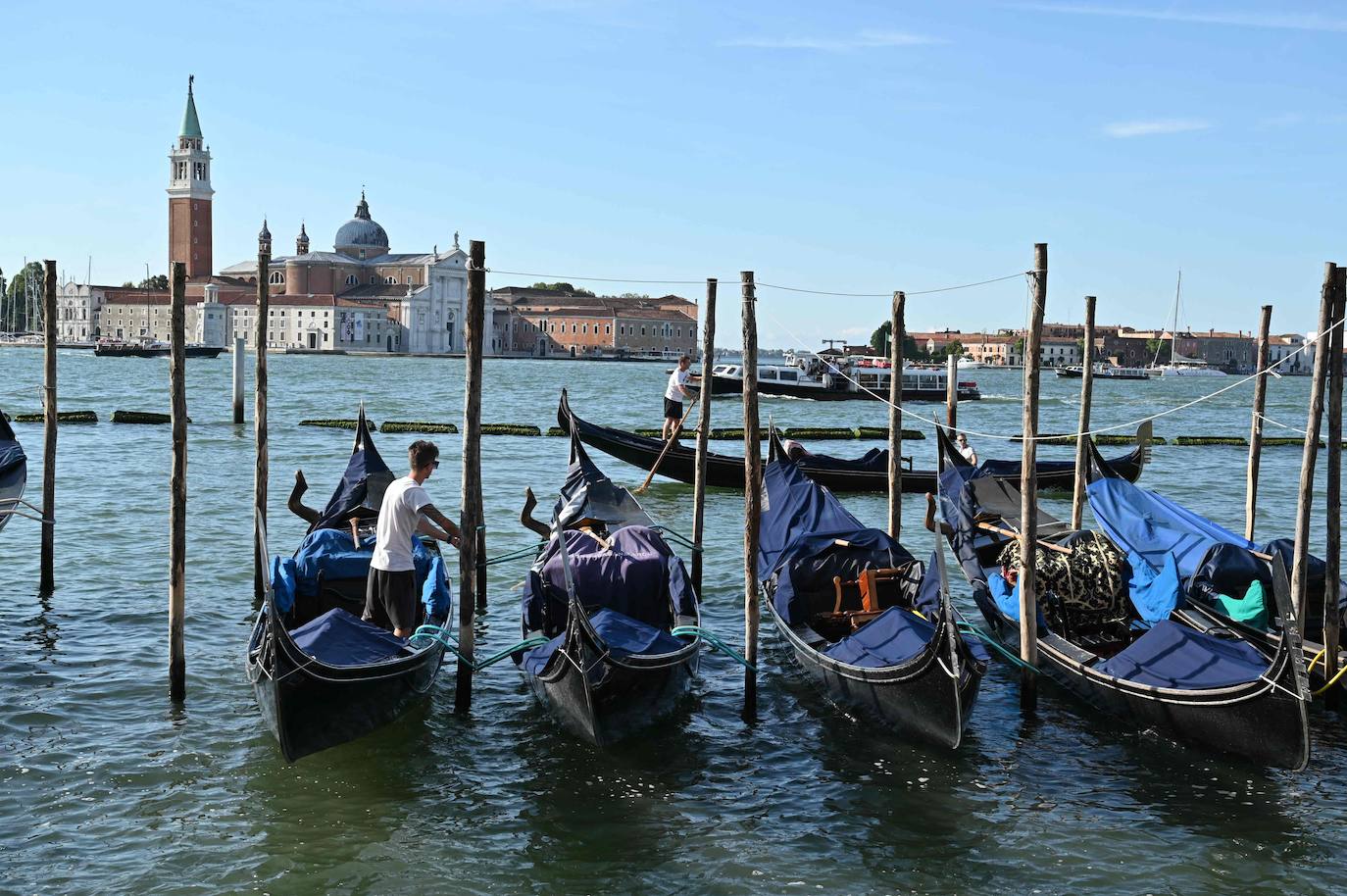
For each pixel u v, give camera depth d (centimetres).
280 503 2188
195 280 17550
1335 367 1151
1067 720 1109
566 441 3572
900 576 1296
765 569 1457
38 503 2114
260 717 1078
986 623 1344
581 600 1205
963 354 18825
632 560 1230
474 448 1092
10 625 1323
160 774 956
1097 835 884
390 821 893
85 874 805
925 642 1066
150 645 1268
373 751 1020
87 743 1009
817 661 1139
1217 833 888
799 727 1094
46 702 1095
